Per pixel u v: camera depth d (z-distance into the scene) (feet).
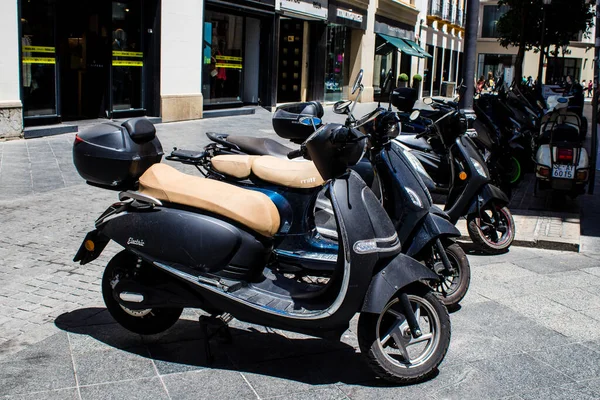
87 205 24.58
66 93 44.68
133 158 13.14
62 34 43.57
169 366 12.66
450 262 16.26
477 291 17.83
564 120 29.48
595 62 28.60
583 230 24.99
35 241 20.11
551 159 27.09
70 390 11.54
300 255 15.55
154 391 11.66
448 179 25.93
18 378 11.86
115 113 47.09
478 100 33.17
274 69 64.80
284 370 12.72
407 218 15.02
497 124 33.06
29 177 28.30
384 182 15.44
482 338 14.62
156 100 49.88
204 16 55.36
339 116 63.82
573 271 19.90
